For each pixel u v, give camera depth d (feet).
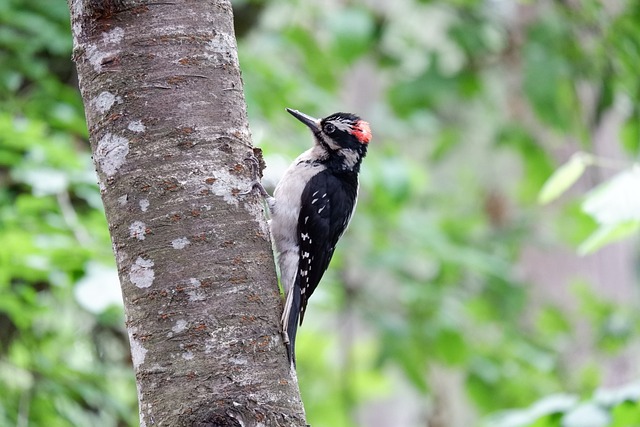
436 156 60.85
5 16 33.53
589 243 24.53
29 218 29.81
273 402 18.38
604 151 60.13
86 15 19.43
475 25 49.39
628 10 48.26
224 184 19.19
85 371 36.83
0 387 35.37
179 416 17.87
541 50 47.32
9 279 30.40
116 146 19.01
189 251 18.60
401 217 47.42
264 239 19.56
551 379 50.11
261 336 18.69
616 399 24.84
